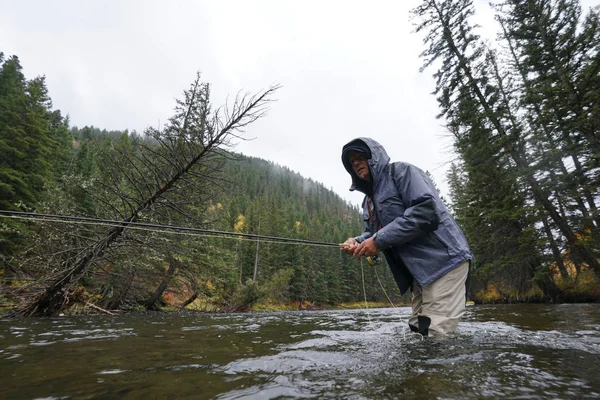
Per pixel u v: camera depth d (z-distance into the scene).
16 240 10.20
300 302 37.81
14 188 14.84
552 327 2.84
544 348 1.71
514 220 11.03
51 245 5.45
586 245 9.48
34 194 15.47
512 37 10.93
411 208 2.11
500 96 10.95
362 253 2.25
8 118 16.77
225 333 2.68
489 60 11.30
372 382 1.08
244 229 38.31
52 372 1.29
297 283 37.19
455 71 11.40
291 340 2.21
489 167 11.42
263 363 1.41
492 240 11.77
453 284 2.08
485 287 14.86
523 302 12.62
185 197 6.24
